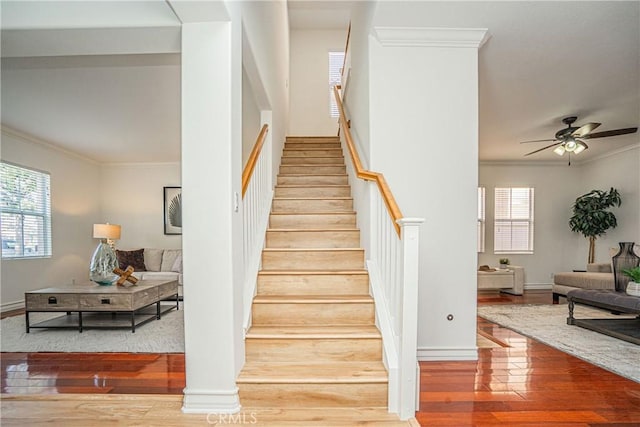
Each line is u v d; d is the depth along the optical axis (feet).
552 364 10.37
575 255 26.03
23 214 18.90
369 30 10.52
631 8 9.05
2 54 8.52
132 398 8.03
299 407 7.50
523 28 10.04
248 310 9.05
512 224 26.20
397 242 8.03
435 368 9.98
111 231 19.69
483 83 13.64
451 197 10.62
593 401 8.16
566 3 8.93
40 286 19.74
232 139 7.39
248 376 7.66
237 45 7.90
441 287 10.57
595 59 11.76
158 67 11.59
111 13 7.41
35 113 15.69
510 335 13.44
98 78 12.46
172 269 22.34
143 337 12.73
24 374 9.58
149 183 25.14
